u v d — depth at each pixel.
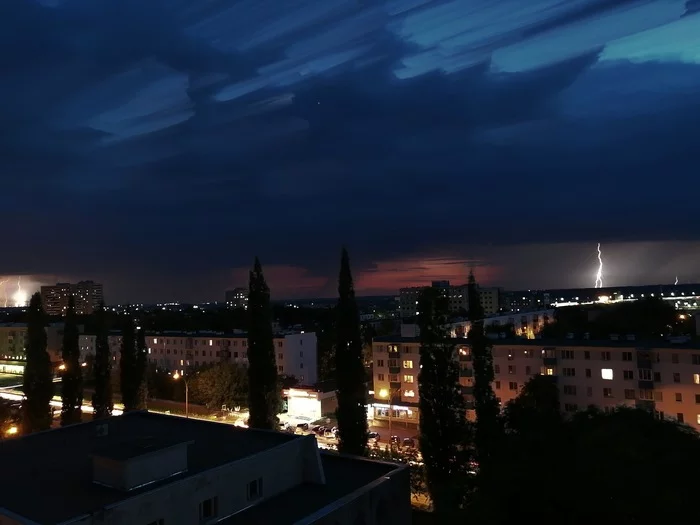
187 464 19.48
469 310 41.41
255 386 41.00
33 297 48.25
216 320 133.88
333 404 77.06
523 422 31.86
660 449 19.36
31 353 47.53
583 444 19.75
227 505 18.89
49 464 20.27
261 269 42.22
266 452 20.70
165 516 16.88
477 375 39.84
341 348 38.44
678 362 55.06
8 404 63.66
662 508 17.02
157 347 102.94
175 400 80.56
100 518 15.20
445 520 22.09
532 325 117.00
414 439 59.84
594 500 17.88
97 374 53.34
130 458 17.55
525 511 19.17
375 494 20.64
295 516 19.02
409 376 72.12
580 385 60.78
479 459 34.72
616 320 100.25
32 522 14.91
